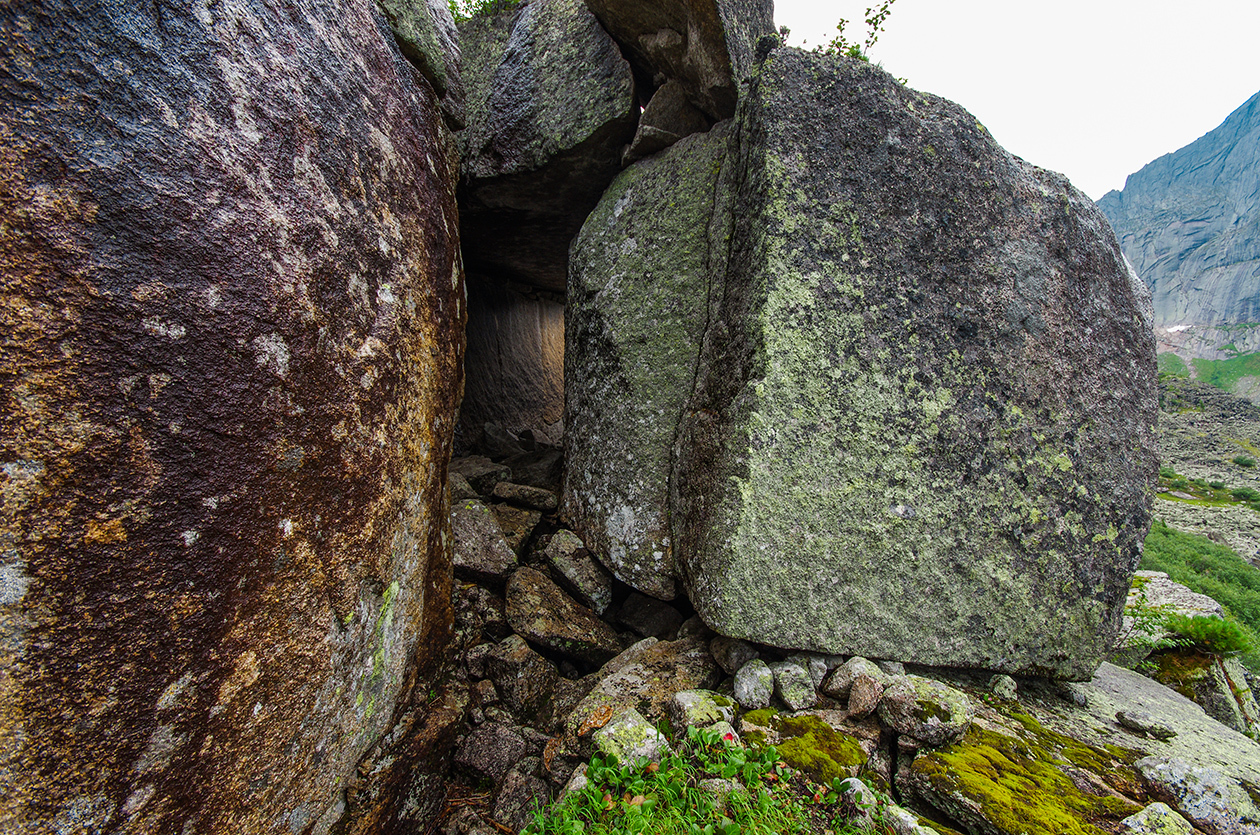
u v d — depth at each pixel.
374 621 1.83
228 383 1.30
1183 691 3.23
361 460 1.74
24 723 0.95
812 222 2.52
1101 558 2.61
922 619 2.43
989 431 2.56
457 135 4.20
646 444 3.18
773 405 2.41
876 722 2.13
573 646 2.89
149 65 1.18
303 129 1.58
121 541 1.09
